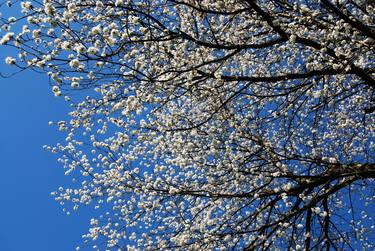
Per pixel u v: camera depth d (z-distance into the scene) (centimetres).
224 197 816
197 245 781
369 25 768
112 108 711
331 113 980
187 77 734
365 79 762
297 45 897
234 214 833
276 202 824
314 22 769
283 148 879
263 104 943
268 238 809
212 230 786
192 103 904
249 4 725
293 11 764
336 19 795
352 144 951
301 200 821
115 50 639
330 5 688
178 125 902
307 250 816
